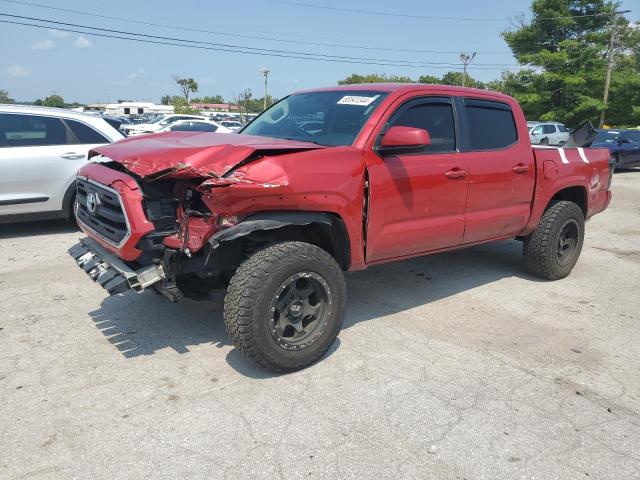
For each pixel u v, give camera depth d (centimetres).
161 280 350
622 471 278
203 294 399
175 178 336
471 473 272
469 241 491
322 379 359
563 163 566
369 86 459
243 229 326
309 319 370
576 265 665
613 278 612
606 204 654
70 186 727
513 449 292
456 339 430
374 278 582
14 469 266
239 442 291
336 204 368
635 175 1911
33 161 696
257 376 360
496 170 489
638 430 314
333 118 432
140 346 400
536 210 545
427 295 532
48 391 336
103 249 386
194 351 394
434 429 307
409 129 377
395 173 407
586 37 4212
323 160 363
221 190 319
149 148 357
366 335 432
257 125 493
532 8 4319
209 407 322
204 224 336
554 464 281
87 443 287
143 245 340
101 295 503
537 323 469
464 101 480
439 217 451
